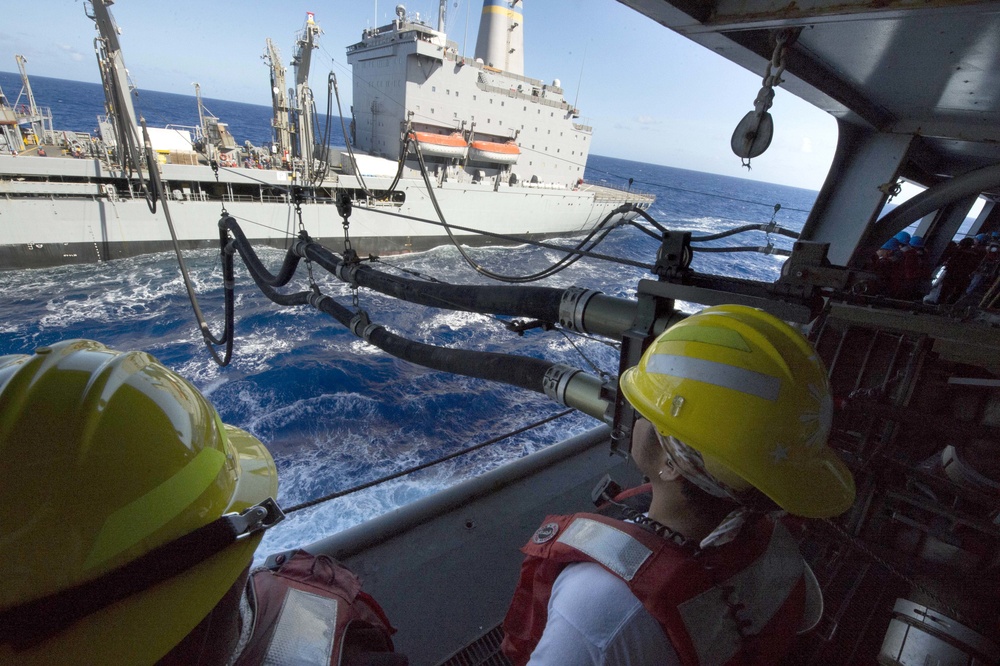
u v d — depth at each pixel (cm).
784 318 214
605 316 280
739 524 107
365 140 4003
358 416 1756
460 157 3531
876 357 247
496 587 344
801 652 235
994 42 210
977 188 386
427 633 307
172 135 2891
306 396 1853
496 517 412
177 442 98
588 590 94
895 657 182
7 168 2305
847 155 460
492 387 2012
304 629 107
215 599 90
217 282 2778
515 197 3700
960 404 225
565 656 89
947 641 174
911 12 183
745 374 113
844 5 198
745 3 228
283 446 1579
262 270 728
